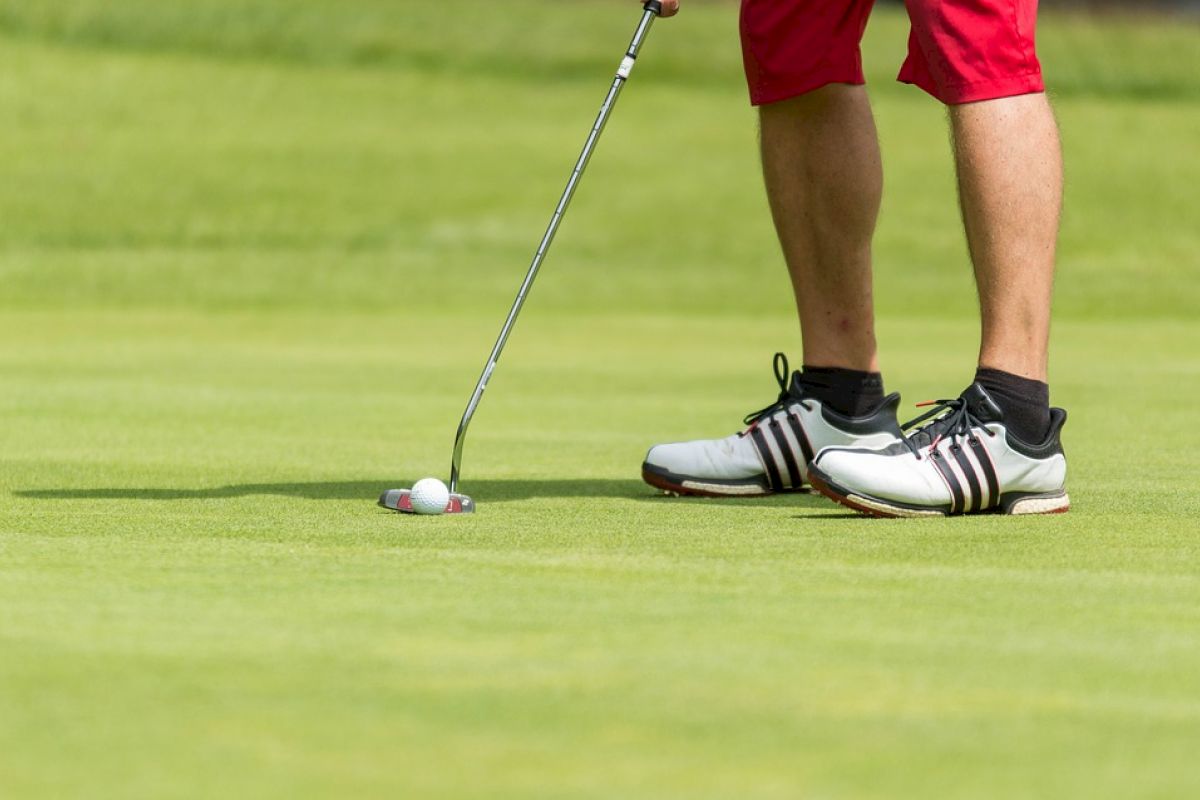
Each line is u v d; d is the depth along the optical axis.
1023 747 5.78
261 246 51.03
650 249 52.47
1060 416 12.16
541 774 5.43
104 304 42.34
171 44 79.00
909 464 11.83
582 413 21.66
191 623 7.63
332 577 8.91
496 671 6.76
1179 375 27.34
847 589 8.65
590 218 56.09
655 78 81.62
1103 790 5.32
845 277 13.81
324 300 44.09
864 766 5.55
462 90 76.25
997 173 11.96
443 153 64.44
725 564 9.45
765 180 14.05
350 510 11.88
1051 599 8.40
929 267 49.75
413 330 37.19
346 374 27.00
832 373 13.89
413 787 5.29
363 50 81.69
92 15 80.50
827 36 13.40
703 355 31.89
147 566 9.23
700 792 5.27
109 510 11.80
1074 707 6.29
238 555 9.67
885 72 81.62
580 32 88.12
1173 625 7.73
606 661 6.95
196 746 5.71
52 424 19.16
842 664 6.93
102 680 6.55
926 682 6.64
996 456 11.89
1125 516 11.87
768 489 13.82
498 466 15.62
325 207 56.06
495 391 24.56
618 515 11.89
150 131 64.75
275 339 34.41
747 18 13.77
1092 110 72.50
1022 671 6.83
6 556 9.55
